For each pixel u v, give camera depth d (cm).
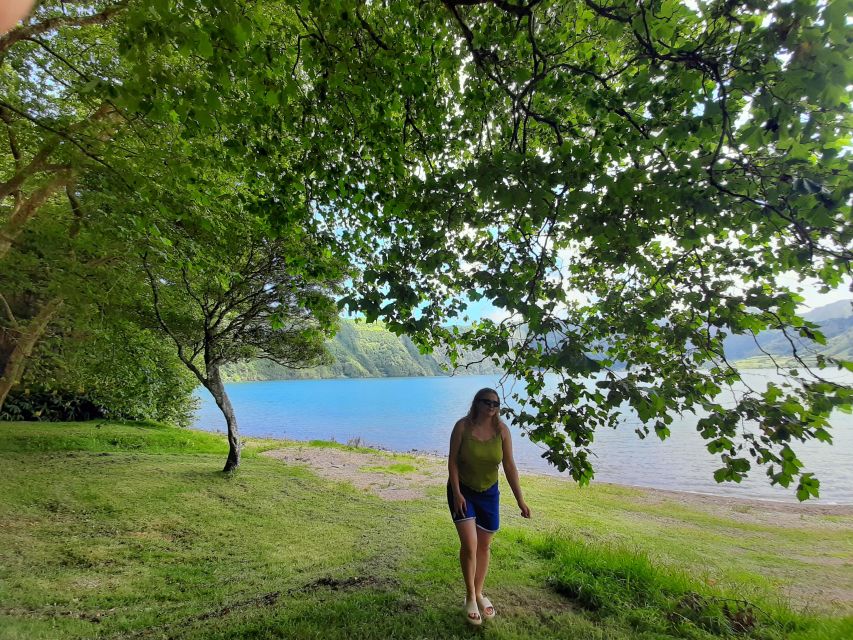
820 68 221
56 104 680
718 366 382
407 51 435
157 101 327
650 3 278
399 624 363
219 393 1098
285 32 437
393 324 362
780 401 289
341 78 402
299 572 521
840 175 257
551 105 482
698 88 296
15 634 331
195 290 991
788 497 1549
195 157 526
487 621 376
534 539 662
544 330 356
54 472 986
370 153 511
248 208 525
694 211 272
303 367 1266
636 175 272
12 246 664
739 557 770
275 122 462
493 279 370
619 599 428
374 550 602
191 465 1155
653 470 2036
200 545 615
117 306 846
